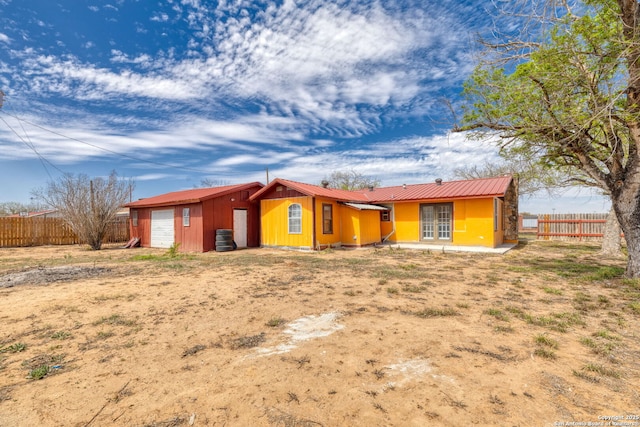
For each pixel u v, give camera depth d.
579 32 5.74
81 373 2.98
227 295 5.95
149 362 3.21
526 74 6.48
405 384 2.74
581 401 2.49
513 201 17.47
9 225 17.11
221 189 16.77
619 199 7.18
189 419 2.26
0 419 2.27
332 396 2.56
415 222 16.23
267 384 2.75
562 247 14.78
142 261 10.91
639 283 6.42
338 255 12.14
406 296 5.84
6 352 3.44
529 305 5.22
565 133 7.01
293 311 4.94
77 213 15.55
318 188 16.23
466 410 2.36
